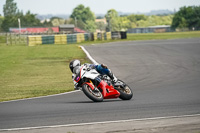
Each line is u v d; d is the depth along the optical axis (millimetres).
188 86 40000
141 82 45531
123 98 29891
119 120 21453
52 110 25938
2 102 33125
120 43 145625
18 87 45656
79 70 28812
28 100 33531
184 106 26000
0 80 53250
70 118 22609
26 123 21609
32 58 88938
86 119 22125
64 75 57125
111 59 78562
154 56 83750
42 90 41625
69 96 35031
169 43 132125
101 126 19891
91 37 185125
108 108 25750
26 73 61094
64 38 167125
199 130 18375
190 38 172875
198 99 29578
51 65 72375
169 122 20359
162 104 27266
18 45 159875
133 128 19172
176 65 65312
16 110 26875
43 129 19734
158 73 54688
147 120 21109
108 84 28547
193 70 57469
